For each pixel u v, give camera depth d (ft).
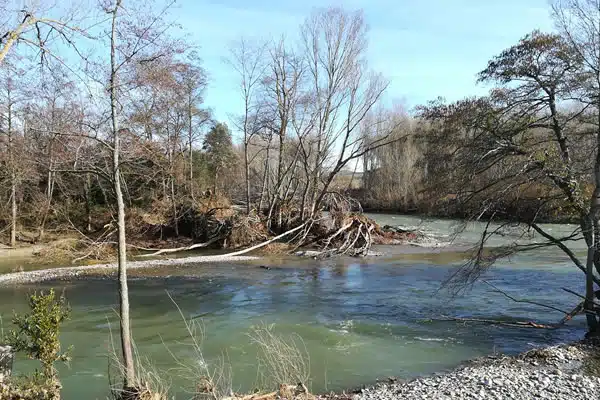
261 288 62.69
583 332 39.55
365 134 117.50
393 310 48.98
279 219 113.50
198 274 74.49
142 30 24.57
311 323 44.45
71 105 25.72
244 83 119.96
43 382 22.16
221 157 158.81
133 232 107.55
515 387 27.12
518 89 41.09
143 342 39.37
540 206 39.99
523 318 44.34
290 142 125.29
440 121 44.78
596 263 38.42
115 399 25.41
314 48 109.60
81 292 60.90
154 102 27.71
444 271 72.64
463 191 42.37
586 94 37.37
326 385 29.71
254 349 37.09
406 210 183.62
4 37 22.80
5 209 110.01
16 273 75.46
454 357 34.71
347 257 90.79
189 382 30.04
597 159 36.52
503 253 41.09
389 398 26.71
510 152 40.11
